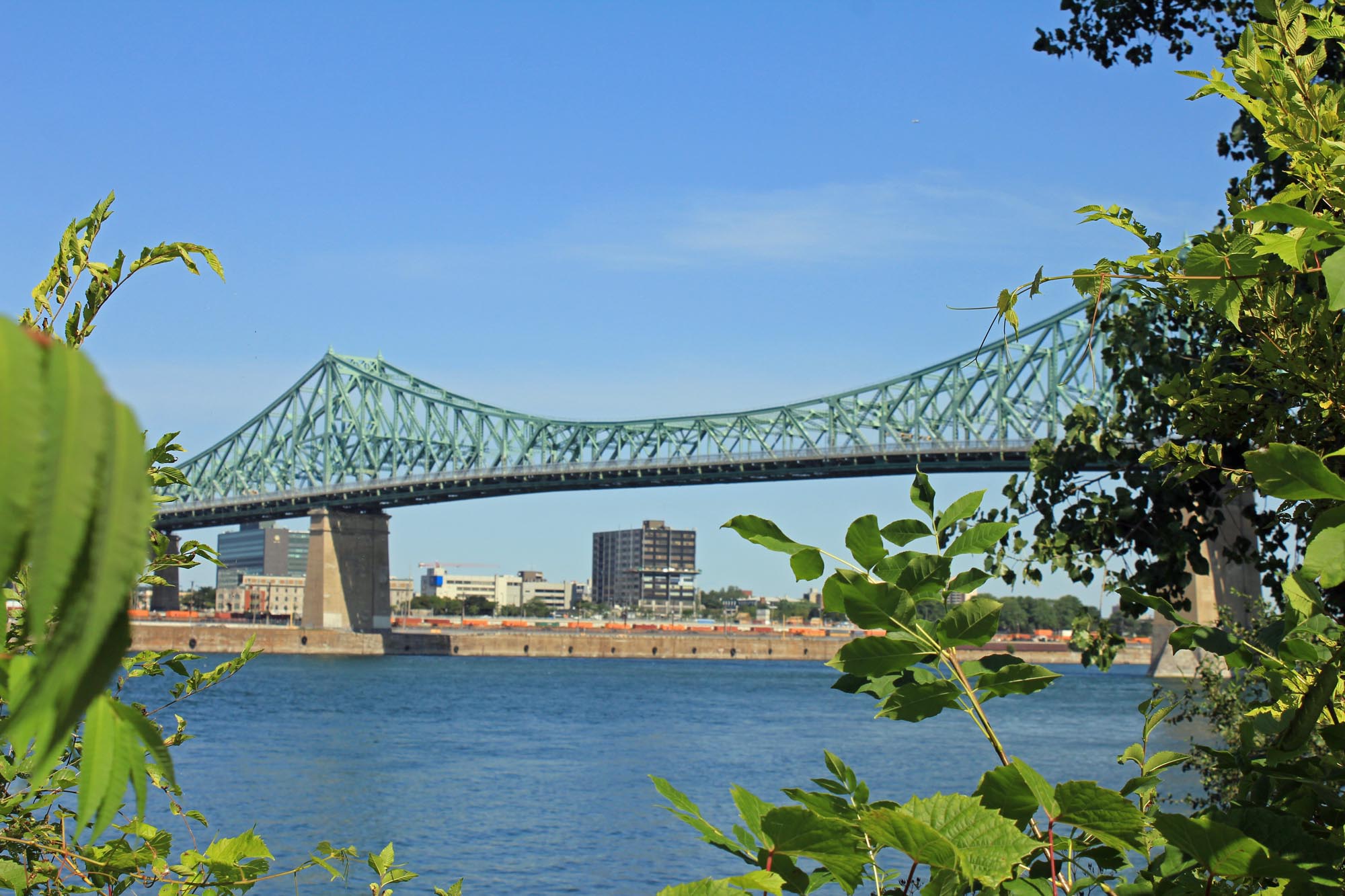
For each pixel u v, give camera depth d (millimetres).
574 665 134875
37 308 2961
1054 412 75500
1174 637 2365
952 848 1571
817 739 54312
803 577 1952
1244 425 3424
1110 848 1987
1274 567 8695
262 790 35781
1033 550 9492
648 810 34125
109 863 2730
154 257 3043
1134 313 8961
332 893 19266
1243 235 2473
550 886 24781
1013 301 2492
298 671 101000
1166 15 10219
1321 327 2686
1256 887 1913
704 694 87500
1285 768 2076
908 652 1936
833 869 1687
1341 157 2436
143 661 3309
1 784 2855
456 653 143250
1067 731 59219
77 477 592
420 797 35469
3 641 965
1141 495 9055
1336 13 3129
